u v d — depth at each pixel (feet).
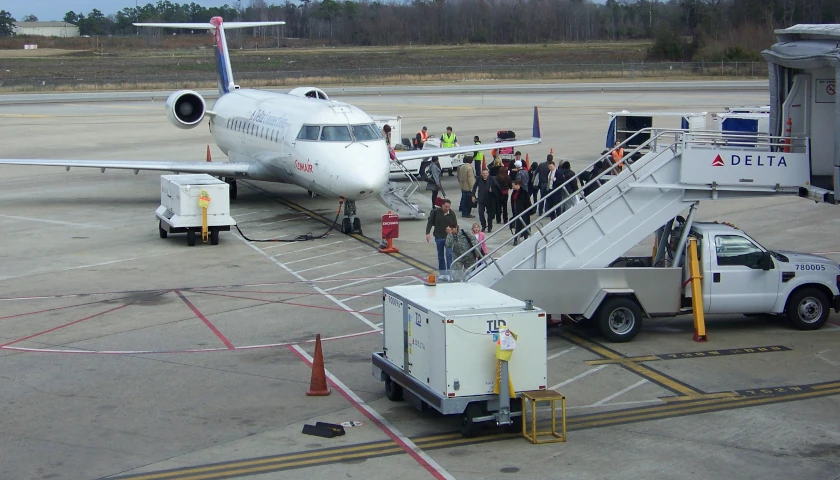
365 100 251.39
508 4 588.09
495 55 433.89
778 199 115.85
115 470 39.17
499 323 42.14
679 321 63.82
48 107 244.22
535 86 291.99
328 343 58.70
